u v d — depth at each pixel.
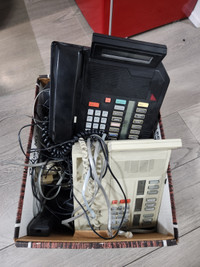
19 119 1.05
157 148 0.51
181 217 0.90
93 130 0.65
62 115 0.59
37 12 1.34
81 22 1.31
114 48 0.50
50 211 0.67
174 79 1.17
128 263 0.82
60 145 0.65
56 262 0.82
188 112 1.10
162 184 0.60
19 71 1.17
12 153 0.98
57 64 0.53
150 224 0.68
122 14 1.12
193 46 1.27
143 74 0.55
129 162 0.55
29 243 0.54
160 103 0.60
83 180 0.58
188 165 0.99
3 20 1.31
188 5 1.26
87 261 0.82
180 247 0.85
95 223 0.64
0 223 0.86
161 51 0.49
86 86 0.57
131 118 0.63
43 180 0.71
